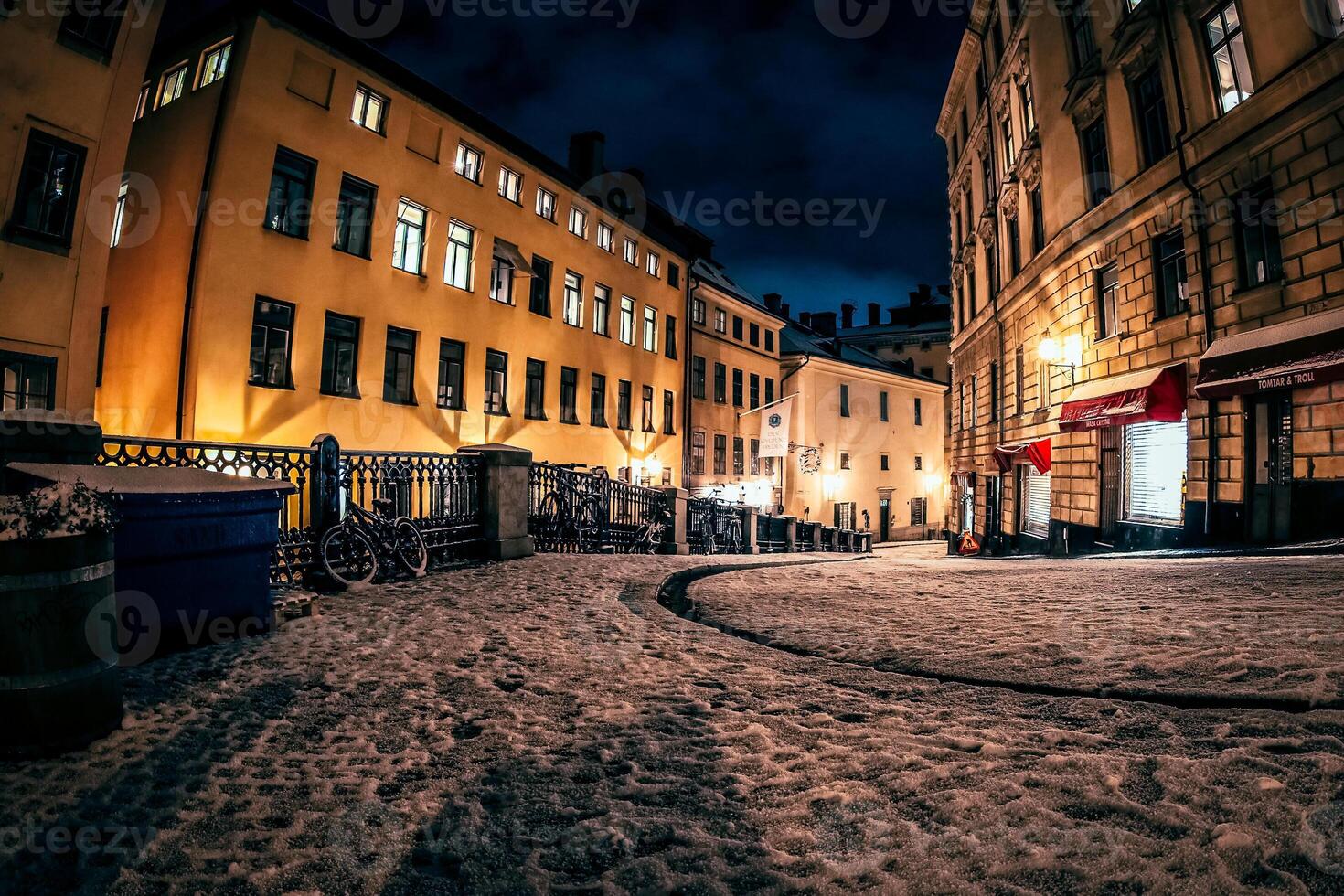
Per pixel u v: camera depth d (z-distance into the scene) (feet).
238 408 45.62
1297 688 8.95
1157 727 8.29
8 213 35.35
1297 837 5.45
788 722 10.02
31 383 36.65
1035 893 5.25
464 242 64.95
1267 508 32.17
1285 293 31.12
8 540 9.09
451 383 63.31
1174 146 37.47
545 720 10.75
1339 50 27.81
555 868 6.44
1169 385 37.73
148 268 47.50
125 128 40.37
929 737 8.86
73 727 9.59
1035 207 59.82
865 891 5.60
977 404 80.02
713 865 6.25
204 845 7.08
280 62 48.29
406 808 7.82
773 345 132.05
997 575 28.55
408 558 27.27
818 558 54.80
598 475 44.32
